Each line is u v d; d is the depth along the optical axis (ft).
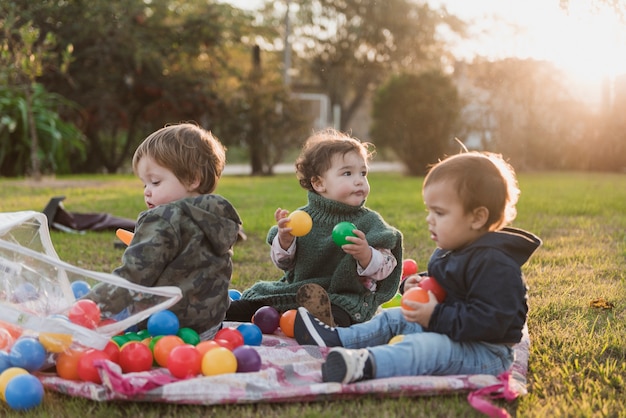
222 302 10.32
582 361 9.97
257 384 8.44
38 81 52.85
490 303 8.66
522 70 56.29
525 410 8.19
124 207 27.99
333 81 100.37
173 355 8.73
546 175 53.83
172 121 58.18
